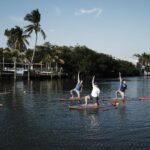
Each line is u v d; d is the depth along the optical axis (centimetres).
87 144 1642
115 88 6106
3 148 1594
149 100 3566
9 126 2086
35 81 8719
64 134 1852
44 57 10925
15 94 4394
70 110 2778
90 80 10725
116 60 17325
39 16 9125
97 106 2919
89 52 13862
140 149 1549
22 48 10031
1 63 9669
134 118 2355
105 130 1942
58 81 9088
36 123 2181
